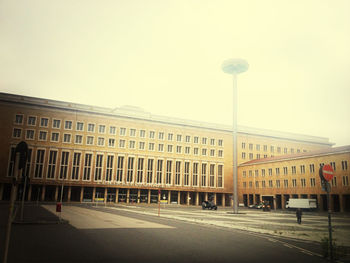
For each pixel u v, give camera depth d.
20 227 16.62
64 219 21.50
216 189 82.62
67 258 9.38
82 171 68.56
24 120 65.19
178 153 79.56
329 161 59.28
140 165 74.88
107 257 9.67
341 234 18.47
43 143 65.94
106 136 72.12
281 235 17.47
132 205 64.44
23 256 9.42
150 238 14.10
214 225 22.62
